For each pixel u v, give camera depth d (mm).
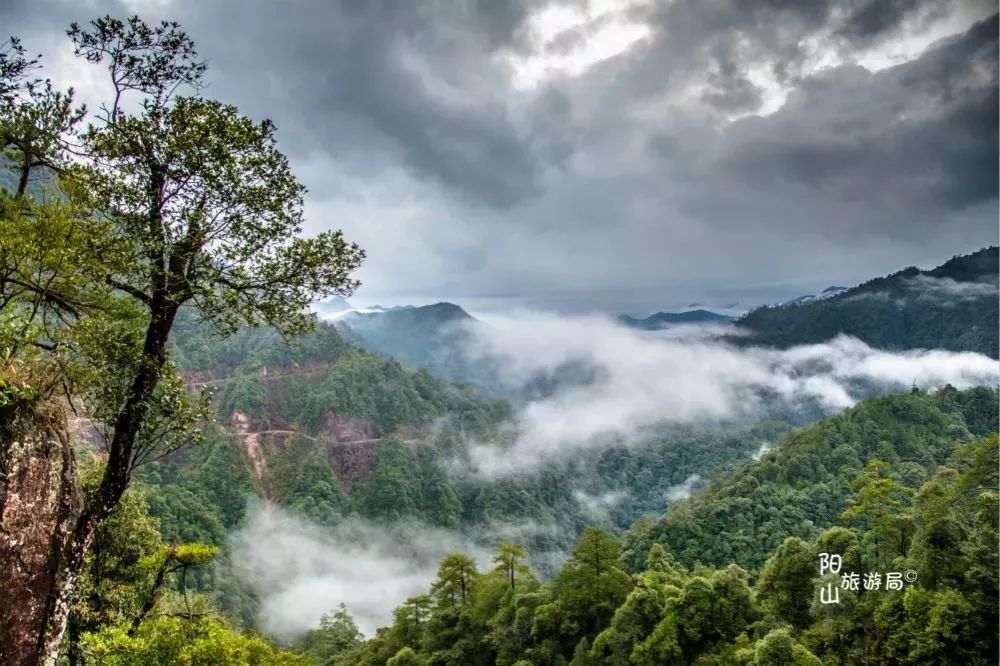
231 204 12930
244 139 12555
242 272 13180
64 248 10773
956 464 93625
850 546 37625
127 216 11930
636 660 36375
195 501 124938
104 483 11922
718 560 88875
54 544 10102
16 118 11734
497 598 51562
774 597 39125
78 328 11352
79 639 16641
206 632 19562
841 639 33000
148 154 12289
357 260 14188
